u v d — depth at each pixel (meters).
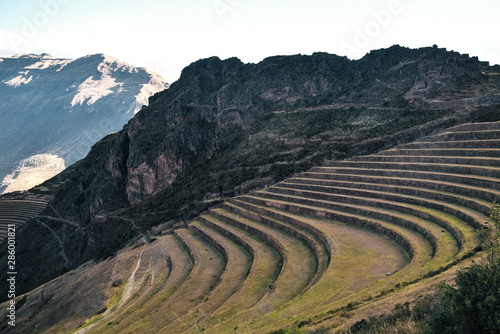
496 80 84.88
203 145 124.62
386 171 64.81
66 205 154.62
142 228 101.94
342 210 58.31
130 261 72.94
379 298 26.64
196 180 107.88
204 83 154.75
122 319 46.00
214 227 74.06
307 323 24.98
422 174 58.41
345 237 47.25
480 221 39.00
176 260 63.97
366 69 122.94
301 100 120.69
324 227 52.69
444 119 77.50
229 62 158.38
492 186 46.88
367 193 60.09
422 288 25.02
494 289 14.70
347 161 77.88
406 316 20.53
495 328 14.00
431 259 34.25
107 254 95.88
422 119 82.56
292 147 97.31
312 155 89.88
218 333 29.48
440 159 60.88
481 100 76.88
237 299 38.22
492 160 52.62
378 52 123.62
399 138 80.31
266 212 68.50
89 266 91.56
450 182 53.06
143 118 148.62
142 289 57.53
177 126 134.62
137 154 127.50
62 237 134.38
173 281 54.16
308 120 106.81
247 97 127.69
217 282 48.53
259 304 34.47
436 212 46.59
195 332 31.86
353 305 26.39
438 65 95.00
